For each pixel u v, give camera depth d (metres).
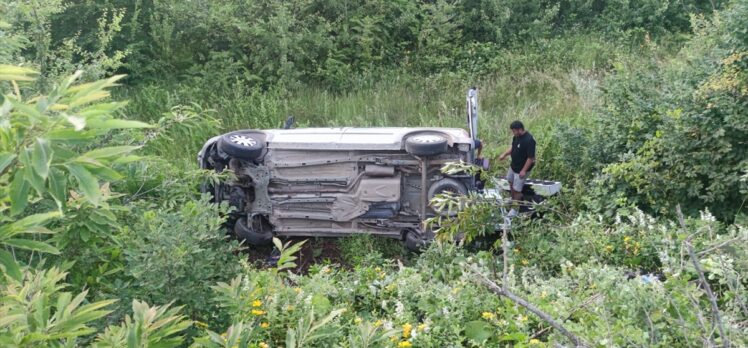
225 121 13.14
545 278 6.82
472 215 6.77
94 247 4.58
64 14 14.90
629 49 15.94
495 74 15.33
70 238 4.05
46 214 2.46
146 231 4.81
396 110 13.73
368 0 16.56
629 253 6.88
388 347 4.32
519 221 7.44
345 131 8.68
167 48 15.41
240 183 8.65
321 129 8.91
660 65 12.97
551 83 14.37
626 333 4.26
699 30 11.98
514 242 7.29
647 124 9.16
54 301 3.41
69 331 2.67
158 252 4.42
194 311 4.59
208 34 15.78
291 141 8.49
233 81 14.85
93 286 4.72
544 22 16.92
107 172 2.34
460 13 17.17
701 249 6.20
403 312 5.58
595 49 15.80
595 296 5.08
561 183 9.70
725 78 8.05
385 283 6.23
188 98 13.99
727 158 8.13
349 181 8.45
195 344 3.47
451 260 6.98
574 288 5.94
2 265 2.45
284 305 5.18
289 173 8.59
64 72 8.17
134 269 4.39
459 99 14.02
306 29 15.59
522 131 9.26
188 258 4.53
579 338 4.17
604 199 8.66
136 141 6.59
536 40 16.53
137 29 15.23
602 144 9.54
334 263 8.50
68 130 2.16
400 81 15.11
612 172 8.48
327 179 8.47
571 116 12.45
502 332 5.22
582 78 13.92
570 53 15.80
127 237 4.90
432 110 13.83
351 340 4.16
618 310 4.91
